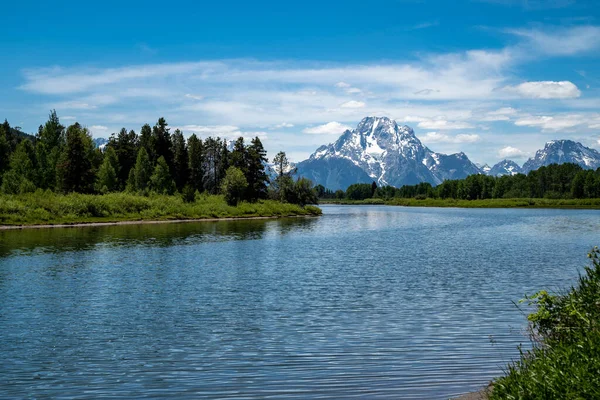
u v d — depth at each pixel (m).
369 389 12.94
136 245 52.16
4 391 12.95
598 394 8.57
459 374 13.96
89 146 136.25
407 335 18.08
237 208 118.50
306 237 64.88
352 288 27.84
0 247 49.00
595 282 14.43
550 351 11.64
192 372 14.31
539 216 128.88
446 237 65.44
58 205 85.62
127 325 19.67
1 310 22.31
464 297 25.16
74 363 15.14
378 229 81.62
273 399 12.34
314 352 16.11
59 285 28.73
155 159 142.62
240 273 33.53
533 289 27.31
